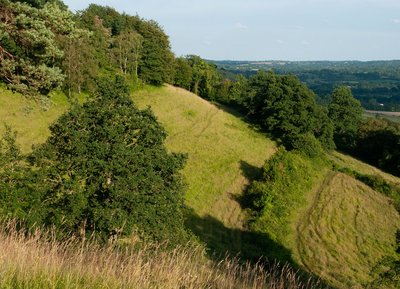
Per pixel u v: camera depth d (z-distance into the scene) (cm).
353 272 2933
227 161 5091
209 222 3572
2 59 1314
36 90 1399
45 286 583
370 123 7350
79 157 1789
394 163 6675
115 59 7338
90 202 1755
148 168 1859
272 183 4194
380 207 4328
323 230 3650
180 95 7538
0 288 556
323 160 5609
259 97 7106
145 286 623
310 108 6756
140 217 1719
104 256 713
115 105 1991
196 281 661
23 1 1364
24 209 1557
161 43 8994
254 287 680
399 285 1961
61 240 899
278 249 3127
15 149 1694
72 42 5147
